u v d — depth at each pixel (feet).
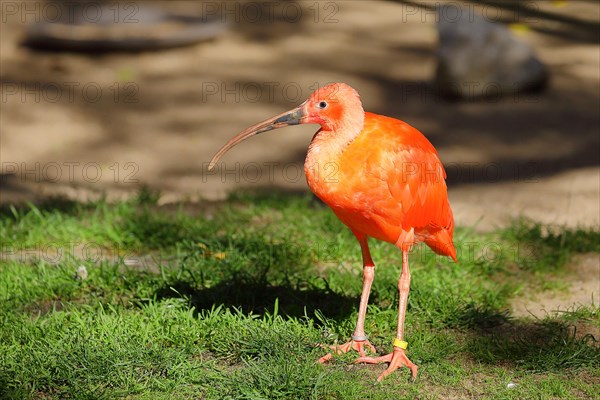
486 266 35.55
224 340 28.48
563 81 64.44
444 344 28.81
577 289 34.06
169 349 27.68
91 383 25.96
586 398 25.88
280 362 26.68
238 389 25.59
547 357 27.63
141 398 25.36
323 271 35.14
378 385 26.30
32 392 25.40
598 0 81.25
